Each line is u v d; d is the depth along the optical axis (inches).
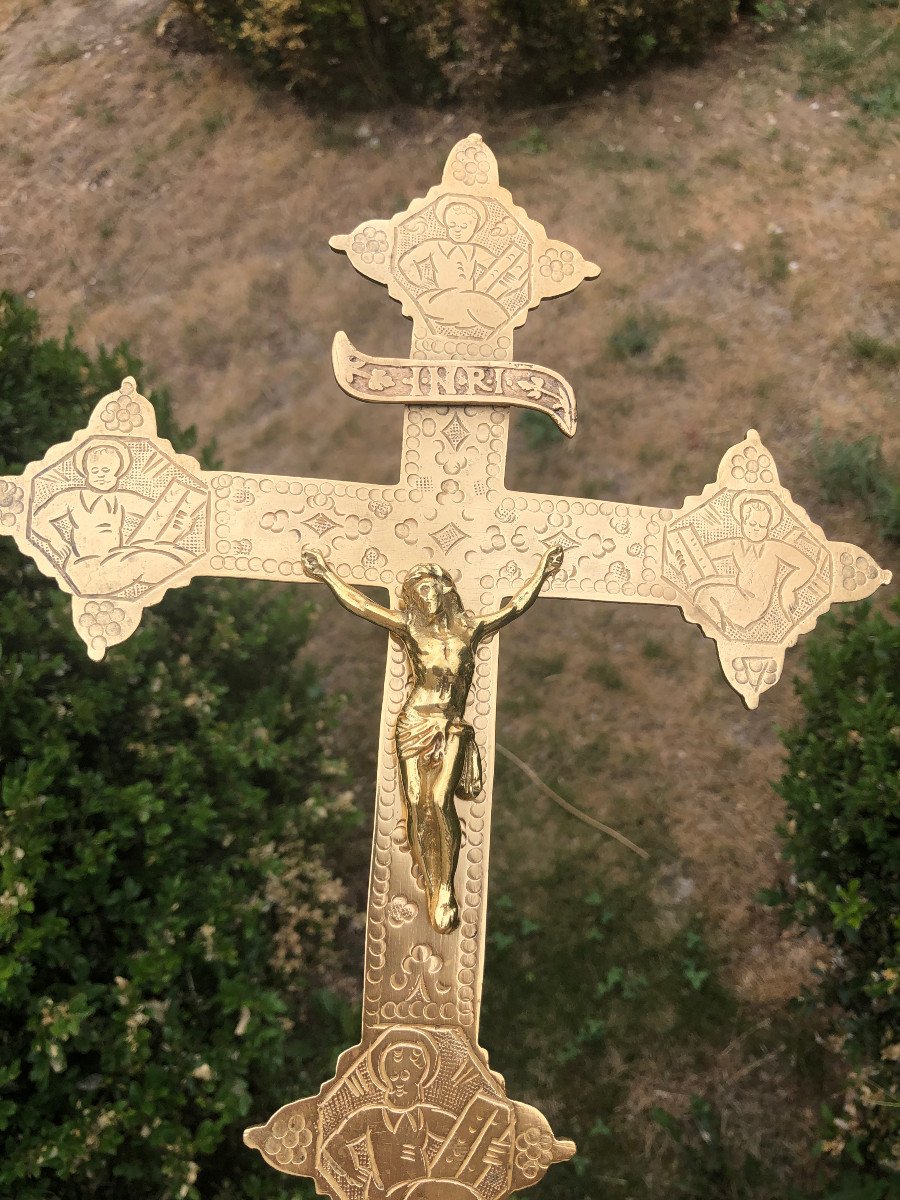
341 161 233.6
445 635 77.4
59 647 121.4
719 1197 127.9
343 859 157.9
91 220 225.0
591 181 227.9
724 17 246.2
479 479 83.5
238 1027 115.6
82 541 78.4
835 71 242.4
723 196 223.8
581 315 209.0
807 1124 133.6
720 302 209.5
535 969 147.5
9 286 217.2
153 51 250.7
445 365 83.7
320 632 178.4
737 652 84.4
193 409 202.1
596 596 83.5
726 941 149.0
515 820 161.0
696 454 190.2
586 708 170.6
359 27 223.8
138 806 115.1
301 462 194.7
